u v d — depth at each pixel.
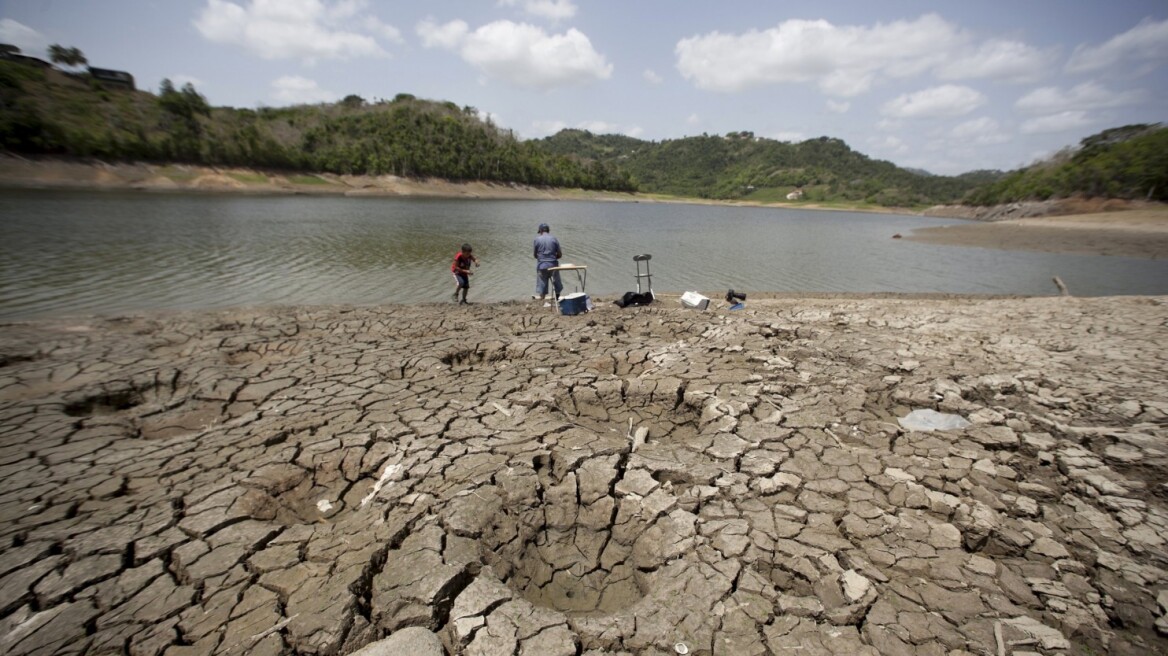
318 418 5.35
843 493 4.06
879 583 3.19
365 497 4.11
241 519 3.78
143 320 9.99
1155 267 23.31
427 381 6.48
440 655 2.67
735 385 6.15
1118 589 3.19
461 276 12.35
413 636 2.77
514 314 10.63
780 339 8.33
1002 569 3.35
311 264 17.77
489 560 3.46
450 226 33.16
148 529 3.65
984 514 3.80
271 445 4.88
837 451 4.66
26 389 6.25
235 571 3.26
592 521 3.89
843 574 3.24
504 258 20.97
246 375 6.62
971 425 5.20
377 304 12.98
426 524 3.62
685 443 4.84
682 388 6.09
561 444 4.72
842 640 2.79
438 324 9.52
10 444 4.87
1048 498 4.08
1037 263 24.48
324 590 3.07
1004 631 2.86
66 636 2.81
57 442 4.93
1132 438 4.69
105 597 3.07
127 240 20.25
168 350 7.87
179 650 2.73
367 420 5.28
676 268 20.77
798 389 6.11
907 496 4.03
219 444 4.83
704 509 3.86
